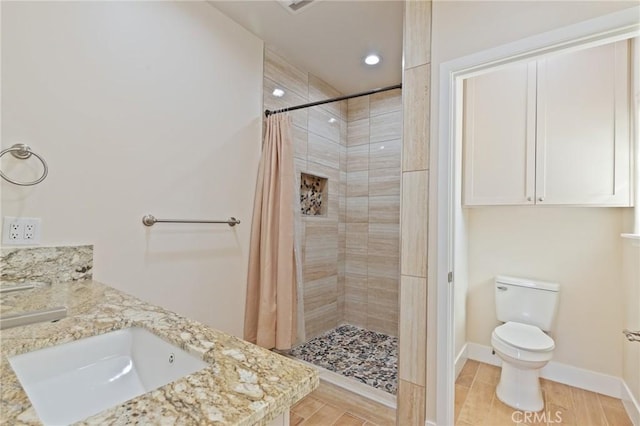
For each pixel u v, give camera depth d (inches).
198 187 78.2
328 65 109.7
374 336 120.9
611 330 83.4
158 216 70.0
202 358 28.2
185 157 75.3
